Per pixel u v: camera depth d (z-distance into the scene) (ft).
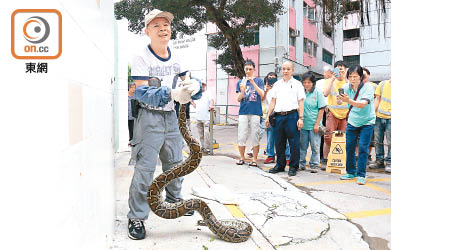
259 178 18.69
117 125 27.07
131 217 10.40
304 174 20.52
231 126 60.34
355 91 18.21
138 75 10.31
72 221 4.41
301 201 14.29
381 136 22.26
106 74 8.73
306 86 20.86
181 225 11.53
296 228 11.41
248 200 14.30
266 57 76.38
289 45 79.20
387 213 13.19
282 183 17.54
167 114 10.98
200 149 10.14
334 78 21.48
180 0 48.85
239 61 57.41
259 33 76.54
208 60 82.28
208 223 10.46
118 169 20.57
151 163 10.52
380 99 21.81
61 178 3.98
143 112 10.50
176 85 11.38
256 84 22.15
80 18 5.04
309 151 29.94
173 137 11.32
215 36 63.67
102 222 7.36
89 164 5.66
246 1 50.16
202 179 18.10
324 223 11.89
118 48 26.78
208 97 28.32
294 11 80.43
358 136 18.79
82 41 5.17
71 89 4.41
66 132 4.18
